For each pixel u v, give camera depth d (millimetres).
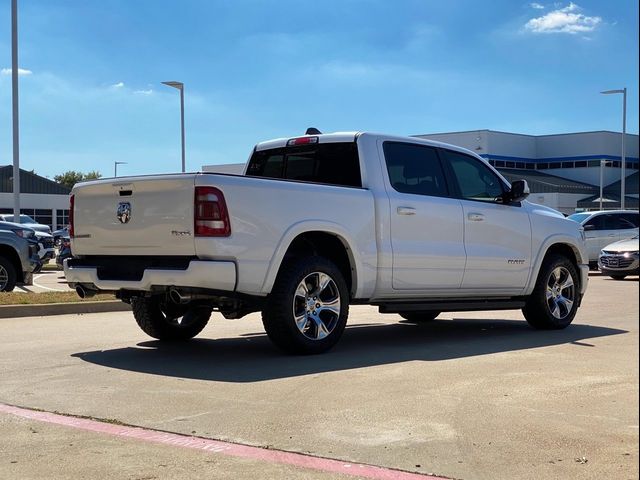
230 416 5055
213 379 6195
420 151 8406
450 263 8305
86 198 7426
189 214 6574
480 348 7863
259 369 6609
